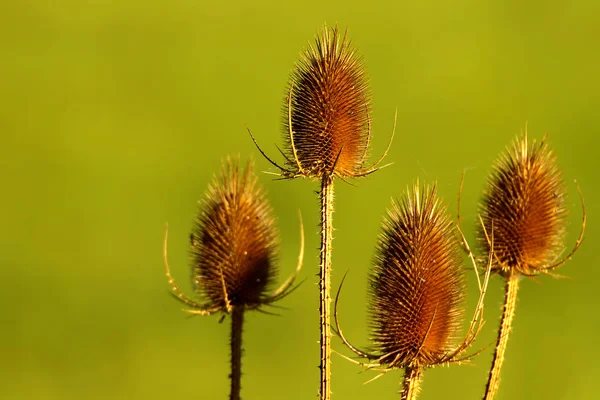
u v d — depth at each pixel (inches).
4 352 890.7
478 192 978.1
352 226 1011.3
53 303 972.6
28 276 995.3
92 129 1216.2
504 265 321.7
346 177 311.6
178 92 1298.0
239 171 344.2
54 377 844.0
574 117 1168.2
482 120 1160.2
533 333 852.0
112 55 1365.7
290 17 1434.5
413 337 280.4
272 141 1160.8
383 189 1050.1
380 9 1418.6
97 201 1117.1
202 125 1205.1
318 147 303.3
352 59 321.7
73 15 1453.0
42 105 1264.8
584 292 918.4
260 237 327.0
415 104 1192.8
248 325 908.6
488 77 1257.4
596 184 1034.7
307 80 311.9
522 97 1203.9
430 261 285.1
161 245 1035.3
